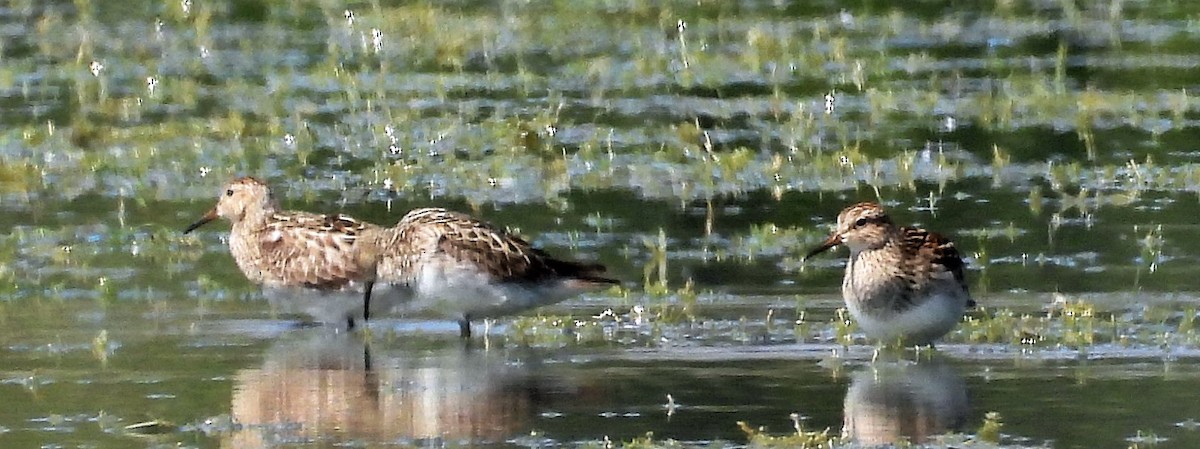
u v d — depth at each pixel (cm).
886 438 1175
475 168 2045
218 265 1719
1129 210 1900
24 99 2402
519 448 1155
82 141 2173
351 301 1548
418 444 1163
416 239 1511
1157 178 2027
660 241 1711
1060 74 2473
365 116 2302
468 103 2364
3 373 1343
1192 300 1562
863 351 1421
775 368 1362
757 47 2645
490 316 1522
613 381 1326
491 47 2692
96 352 1411
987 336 1459
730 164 2033
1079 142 2205
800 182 2016
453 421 1217
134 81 2509
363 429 1198
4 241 1777
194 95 2417
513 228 1833
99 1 3025
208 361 1390
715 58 2600
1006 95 2402
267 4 3025
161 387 1308
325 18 2945
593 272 1541
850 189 1998
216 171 2053
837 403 1261
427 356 1417
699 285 1641
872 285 1418
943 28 2867
